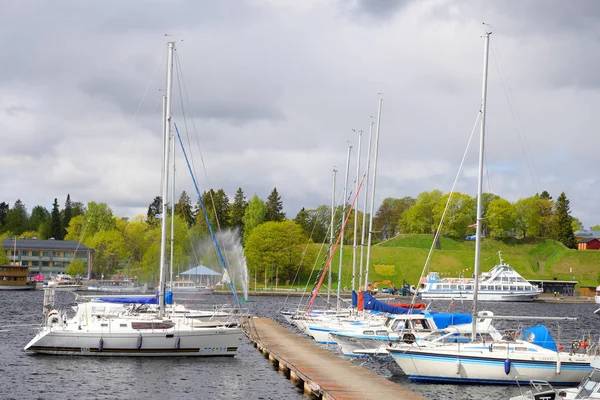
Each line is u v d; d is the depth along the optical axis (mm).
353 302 66750
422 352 40656
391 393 33719
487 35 45844
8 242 177125
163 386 39031
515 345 40219
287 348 50250
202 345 47625
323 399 34469
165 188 51531
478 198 44000
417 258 182625
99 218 176375
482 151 44625
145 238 143125
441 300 150625
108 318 47500
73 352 46406
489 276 156000
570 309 131250
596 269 191750
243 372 43656
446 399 36969
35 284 149750
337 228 145500
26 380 39531
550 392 29609
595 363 29578
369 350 47938
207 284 125500
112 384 39094
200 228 148375
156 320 47406
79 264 156250
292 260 148375
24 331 63969
